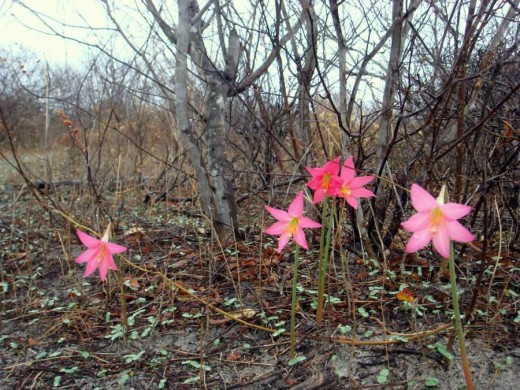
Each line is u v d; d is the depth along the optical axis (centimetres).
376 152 287
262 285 291
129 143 569
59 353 245
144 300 288
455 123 279
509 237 293
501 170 261
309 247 337
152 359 232
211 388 208
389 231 295
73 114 769
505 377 195
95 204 430
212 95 339
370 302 252
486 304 240
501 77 296
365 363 211
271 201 379
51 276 354
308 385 197
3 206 577
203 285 300
